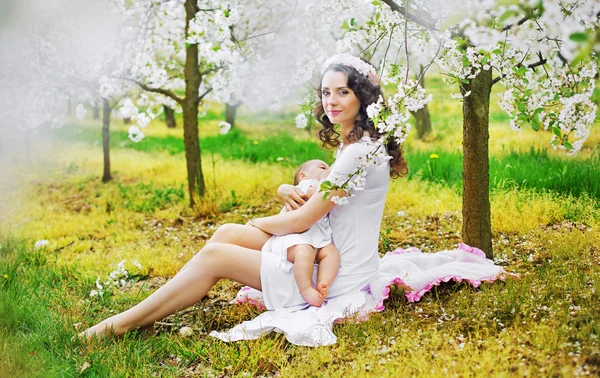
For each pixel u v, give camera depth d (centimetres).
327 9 423
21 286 420
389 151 359
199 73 666
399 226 540
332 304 340
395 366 286
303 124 514
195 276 341
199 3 569
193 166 681
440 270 363
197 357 329
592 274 364
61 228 622
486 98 395
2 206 734
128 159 1077
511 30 281
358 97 346
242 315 371
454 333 311
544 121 319
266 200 694
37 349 325
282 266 336
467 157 406
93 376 303
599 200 520
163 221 644
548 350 276
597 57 322
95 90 617
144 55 625
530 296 340
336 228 350
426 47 376
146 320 343
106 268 485
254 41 549
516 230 486
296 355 312
